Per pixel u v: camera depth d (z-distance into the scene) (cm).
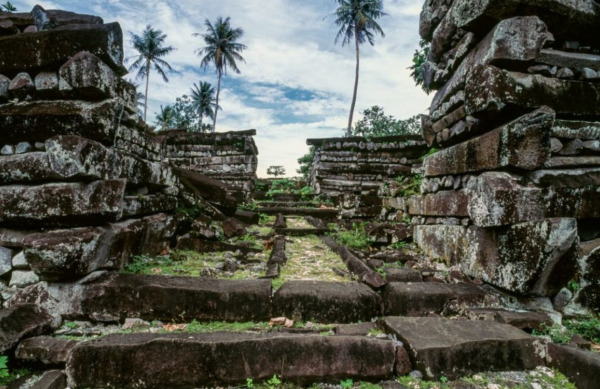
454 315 288
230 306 268
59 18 294
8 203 258
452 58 396
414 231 487
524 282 266
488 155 305
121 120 325
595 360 195
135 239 333
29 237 247
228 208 624
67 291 258
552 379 209
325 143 1052
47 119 259
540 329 255
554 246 247
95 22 303
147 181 360
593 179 295
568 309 292
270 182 1542
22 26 299
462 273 340
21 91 274
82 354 202
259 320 271
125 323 255
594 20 296
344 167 1035
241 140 1050
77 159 247
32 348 213
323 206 898
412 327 240
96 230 263
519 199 279
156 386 202
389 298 293
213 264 375
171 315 262
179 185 460
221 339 213
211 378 204
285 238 552
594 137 302
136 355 203
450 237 376
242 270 367
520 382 206
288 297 278
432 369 207
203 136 1058
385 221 641
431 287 305
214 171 1055
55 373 202
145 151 383
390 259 429
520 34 291
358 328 253
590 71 305
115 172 290
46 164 253
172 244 435
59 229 263
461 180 363
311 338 216
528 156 284
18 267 267
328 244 526
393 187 686
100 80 272
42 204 255
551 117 281
